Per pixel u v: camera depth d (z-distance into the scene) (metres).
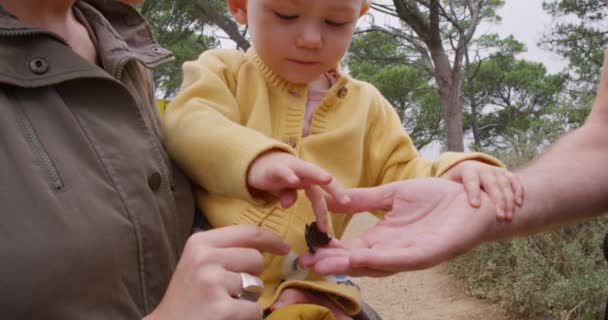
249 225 0.61
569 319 2.14
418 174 0.83
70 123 0.60
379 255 0.62
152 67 0.74
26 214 0.54
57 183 0.57
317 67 0.79
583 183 0.76
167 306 0.55
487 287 2.65
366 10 0.86
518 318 2.34
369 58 8.28
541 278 2.29
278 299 0.73
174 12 6.27
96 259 0.56
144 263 0.62
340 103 0.85
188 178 0.77
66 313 0.54
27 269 0.53
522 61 11.56
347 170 0.82
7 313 0.52
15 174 0.55
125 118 0.66
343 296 0.75
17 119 0.57
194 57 6.57
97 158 0.61
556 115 3.05
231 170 0.65
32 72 0.59
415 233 0.66
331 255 0.63
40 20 0.67
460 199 0.69
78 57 0.63
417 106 10.75
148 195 0.64
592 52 7.75
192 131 0.72
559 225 0.75
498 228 0.69
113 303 0.58
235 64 0.84
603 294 2.05
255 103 0.81
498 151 3.39
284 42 0.77
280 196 0.62
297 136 0.80
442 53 6.09
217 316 0.52
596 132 0.83
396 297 2.90
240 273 0.56
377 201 0.70
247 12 0.82
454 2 7.64
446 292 2.85
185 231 0.73
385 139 0.88
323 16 0.76
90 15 0.74
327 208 0.68
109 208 0.59
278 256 0.75
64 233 0.55
